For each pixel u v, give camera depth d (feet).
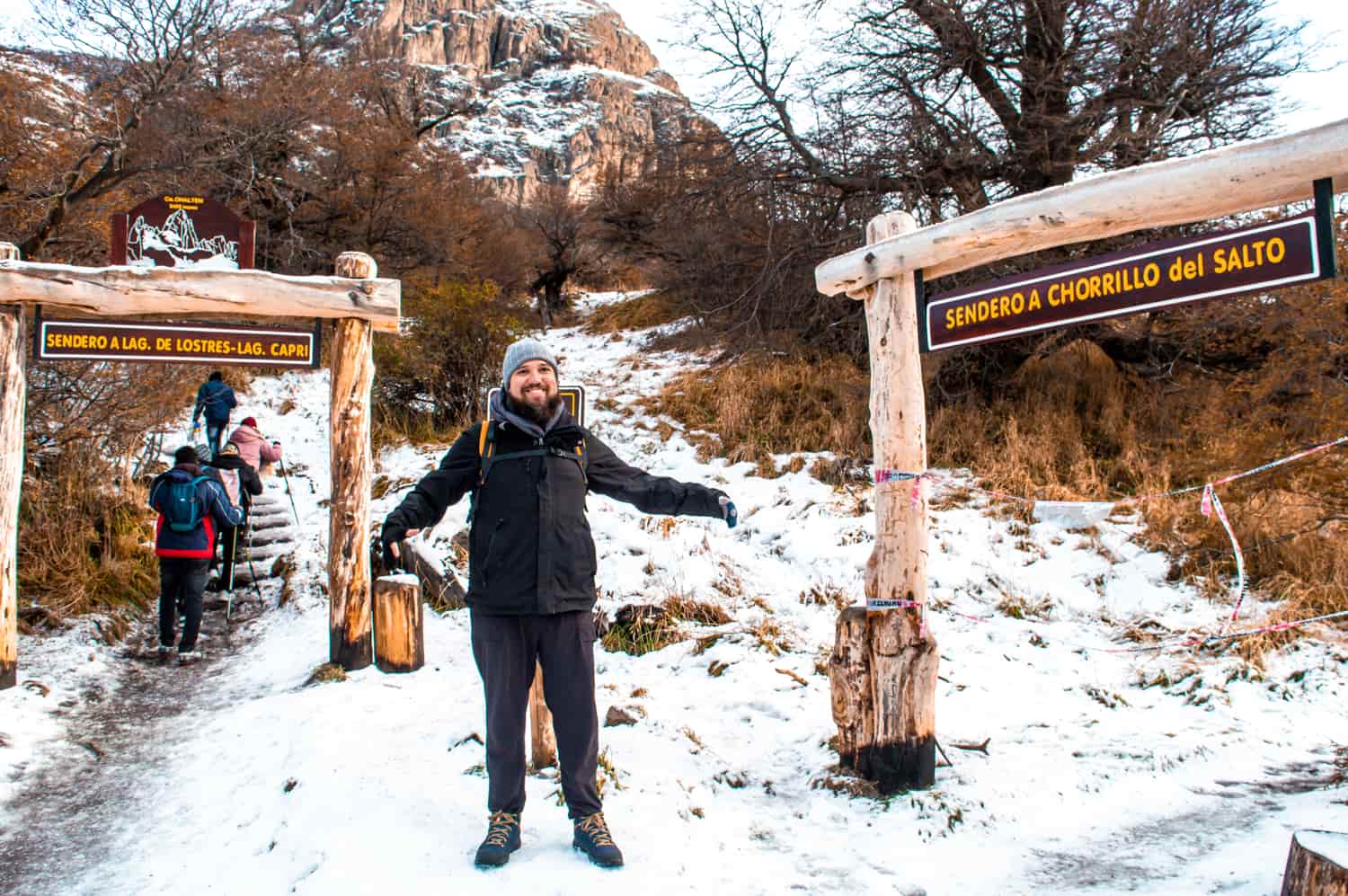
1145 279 11.23
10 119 35.70
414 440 40.22
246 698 19.13
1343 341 25.52
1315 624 19.89
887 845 11.84
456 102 92.27
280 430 43.11
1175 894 10.21
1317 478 23.50
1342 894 8.23
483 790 12.76
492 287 44.01
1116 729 15.85
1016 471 30.42
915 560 13.62
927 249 13.30
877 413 14.15
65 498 27.27
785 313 45.60
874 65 41.96
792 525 27.78
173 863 11.95
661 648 20.63
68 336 19.03
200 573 22.66
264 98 52.85
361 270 20.80
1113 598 23.07
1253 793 13.24
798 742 15.51
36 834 13.06
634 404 41.60
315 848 11.28
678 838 11.48
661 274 61.36
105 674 20.83
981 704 17.22
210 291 19.39
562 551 10.62
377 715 16.63
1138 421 34.37
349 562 20.33
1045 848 11.71
